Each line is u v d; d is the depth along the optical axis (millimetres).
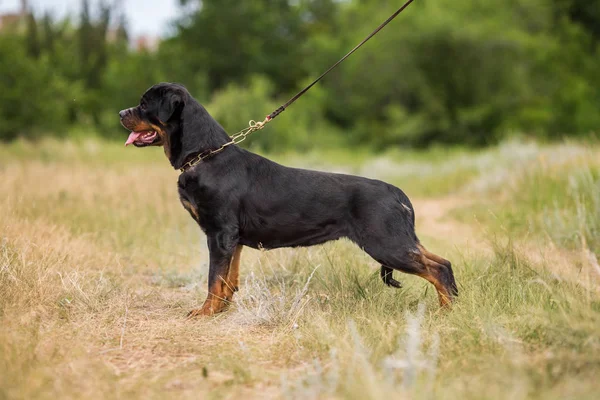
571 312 4895
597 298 5445
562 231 9125
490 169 17359
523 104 44531
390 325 5289
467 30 43312
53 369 4359
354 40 49719
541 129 42062
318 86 48469
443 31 42969
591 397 3744
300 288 6844
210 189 6203
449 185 18438
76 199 11375
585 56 47719
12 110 26938
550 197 11523
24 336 4934
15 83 27438
